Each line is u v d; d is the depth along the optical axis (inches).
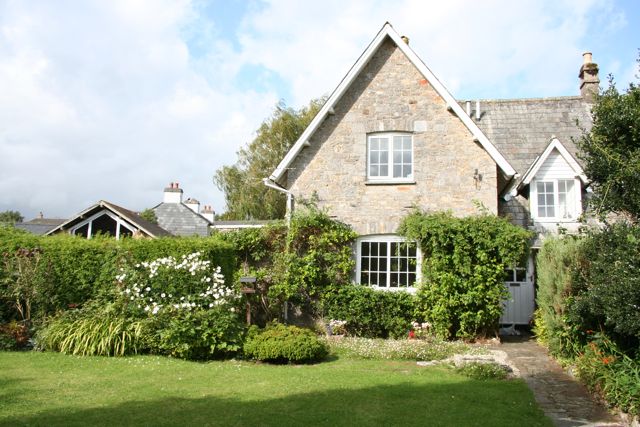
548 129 703.1
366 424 240.5
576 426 251.8
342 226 589.0
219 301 430.9
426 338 518.0
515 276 634.8
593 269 317.4
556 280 389.1
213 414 250.5
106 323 423.8
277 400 276.8
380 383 321.7
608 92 350.0
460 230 532.4
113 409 256.5
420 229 542.9
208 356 413.1
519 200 639.1
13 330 427.5
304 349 395.5
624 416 259.4
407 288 570.6
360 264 586.9
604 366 302.8
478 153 580.1
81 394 285.6
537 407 280.8
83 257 476.7
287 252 582.6
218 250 514.0
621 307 272.5
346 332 555.2
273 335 413.4
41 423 231.5
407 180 589.0
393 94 608.4
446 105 593.3
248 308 482.6
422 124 596.4
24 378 322.0
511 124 718.5
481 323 525.7
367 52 603.2
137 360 388.5
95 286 475.2
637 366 279.6
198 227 1114.1
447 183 581.0
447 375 355.9
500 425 245.1
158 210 1163.9
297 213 594.2
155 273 444.1
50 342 419.5
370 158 609.0
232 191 1362.0
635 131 323.6
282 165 603.5
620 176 322.7
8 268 460.1
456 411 264.1
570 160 602.5
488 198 569.6
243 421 240.8
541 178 614.2
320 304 568.4
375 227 584.4
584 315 336.5
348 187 599.8
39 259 466.3
